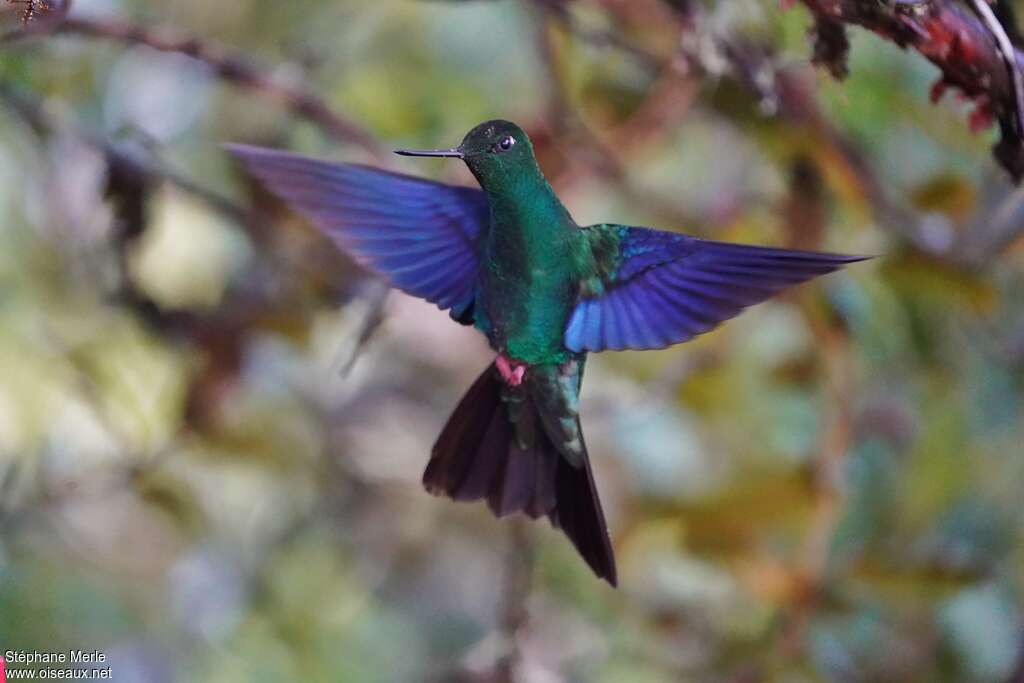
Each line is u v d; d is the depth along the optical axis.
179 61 10.11
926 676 9.61
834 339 9.12
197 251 10.01
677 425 10.61
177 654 10.71
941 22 6.24
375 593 11.57
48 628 10.32
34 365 9.44
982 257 8.92
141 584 10.74
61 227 9.81
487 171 6.88
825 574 8.90
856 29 7.93
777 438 9.87
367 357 11.12
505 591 8.95
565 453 6.68
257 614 10.97
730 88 9.09
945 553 9.23
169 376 9.64
